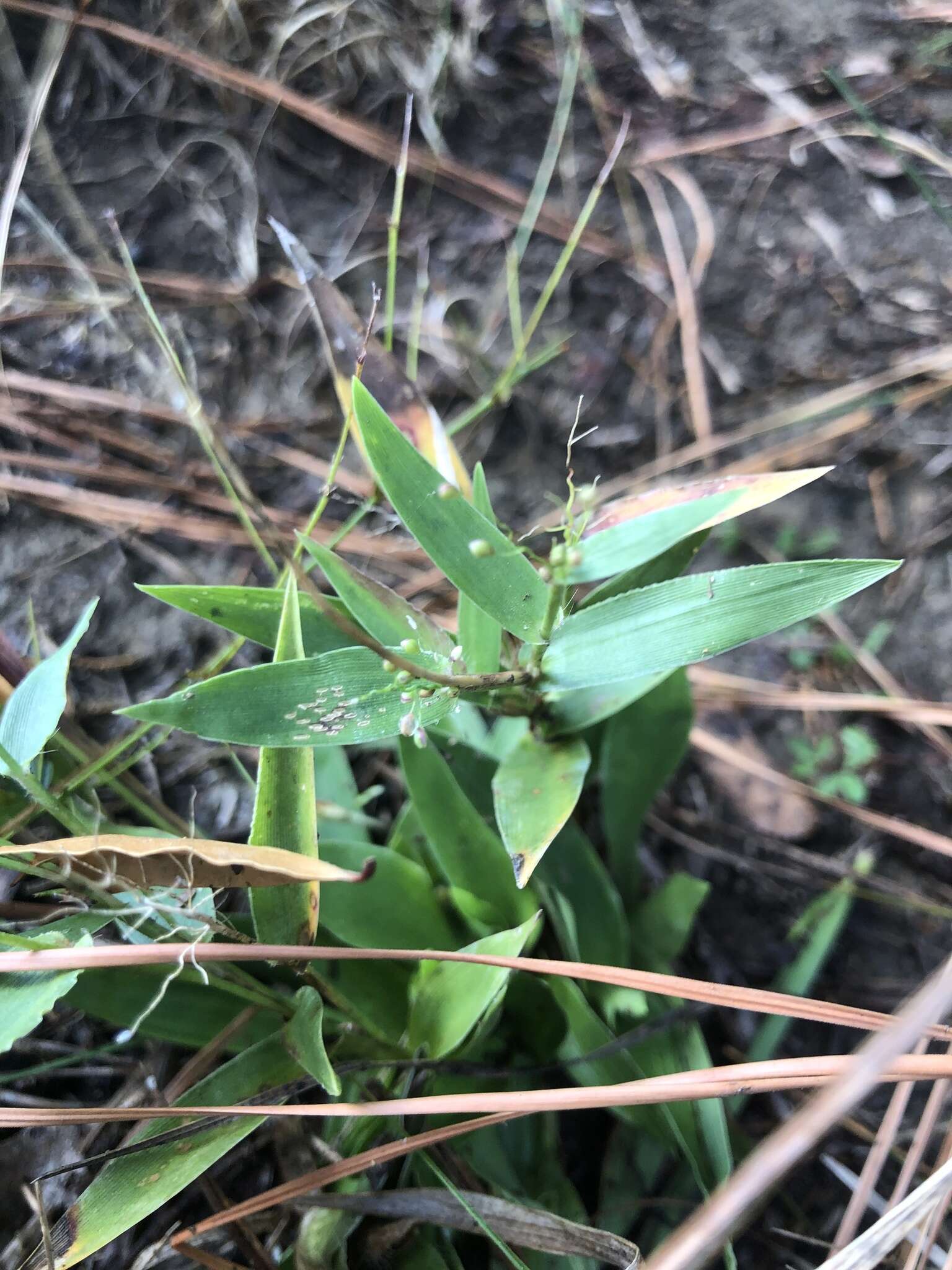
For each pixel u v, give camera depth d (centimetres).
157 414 17
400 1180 12
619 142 15
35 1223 12
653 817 16
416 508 9
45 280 18
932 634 17
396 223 13
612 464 18
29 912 12
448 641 11
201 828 15
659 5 20
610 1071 12
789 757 16
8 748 9
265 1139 13
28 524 17
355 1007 11
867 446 18
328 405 18
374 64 20
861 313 19
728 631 9
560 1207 12
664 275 19
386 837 15
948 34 20
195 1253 10
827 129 20
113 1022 11
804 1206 13
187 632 16
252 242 19
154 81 19
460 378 19
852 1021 10
